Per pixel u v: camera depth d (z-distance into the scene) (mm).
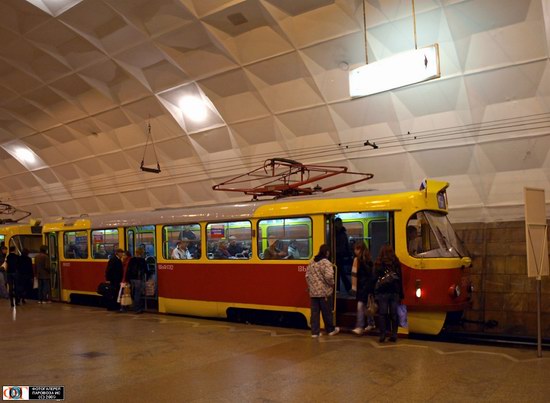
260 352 8812
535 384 6633
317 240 10812
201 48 17234
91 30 17594
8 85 22484
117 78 20125
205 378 7250
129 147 23719
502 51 13203
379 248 11055
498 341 10422
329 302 10227
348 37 14742
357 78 11797
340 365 7770
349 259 11438
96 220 16219
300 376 7219
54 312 14711
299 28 15180
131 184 25422
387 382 6824
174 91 19625
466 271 10398
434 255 9875
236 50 16781
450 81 14336
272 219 11609
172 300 13523
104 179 26562
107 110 22234
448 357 8156
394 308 9359
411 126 15805
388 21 13789
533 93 13609
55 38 18281
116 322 12609
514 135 14258
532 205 8211
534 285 13430
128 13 16203
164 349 9258
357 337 9938
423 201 10094
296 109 17625
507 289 13906
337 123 17172
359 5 13875
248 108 18625
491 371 7285
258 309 11820
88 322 12680
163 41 17188
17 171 31203
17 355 9031
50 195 30688
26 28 17891
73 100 22328
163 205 24797
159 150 22859
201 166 21953
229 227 12438
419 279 9766
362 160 17328
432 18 13297
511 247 14398
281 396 6352
